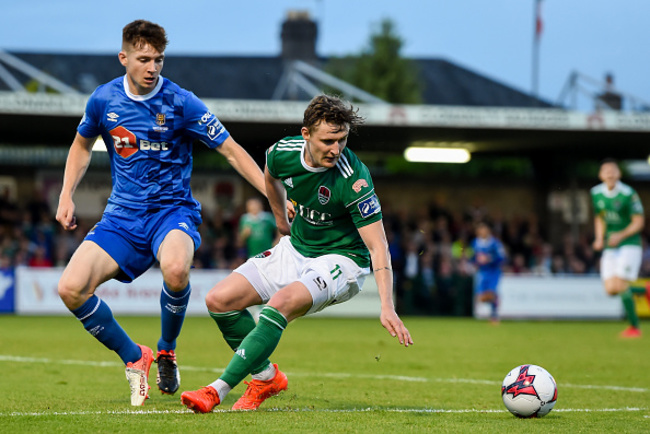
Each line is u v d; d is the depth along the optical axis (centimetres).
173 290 1353
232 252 5522
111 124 1374
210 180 6488
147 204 1388
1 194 6288
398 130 5288
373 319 4950
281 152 1289
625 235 3503
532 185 6950
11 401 1439
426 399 1580
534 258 5881
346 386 1783
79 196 6328
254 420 1187
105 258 1357
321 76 6769
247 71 9306
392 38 9794
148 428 1098
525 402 1291
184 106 1389
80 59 9050
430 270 5403
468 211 6600
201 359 2389
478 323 4653
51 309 4766
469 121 5053
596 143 5781
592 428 1202
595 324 4666
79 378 1864
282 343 3073
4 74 6756
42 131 5241
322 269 1285
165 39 1344
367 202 1257
